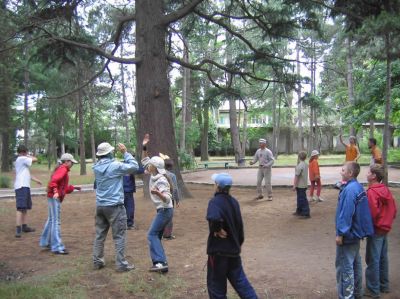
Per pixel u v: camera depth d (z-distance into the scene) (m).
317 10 16.27
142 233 10.03
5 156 34.09
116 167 6.99
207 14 17.47
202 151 46.72
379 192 5.85
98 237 7.26
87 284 6.57
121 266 7.07
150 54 14.62
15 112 31.42
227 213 5.06
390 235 9.31
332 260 7.62
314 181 14.02
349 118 23.84
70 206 14.41
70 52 15.85
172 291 6.24
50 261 7.86
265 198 15.16
